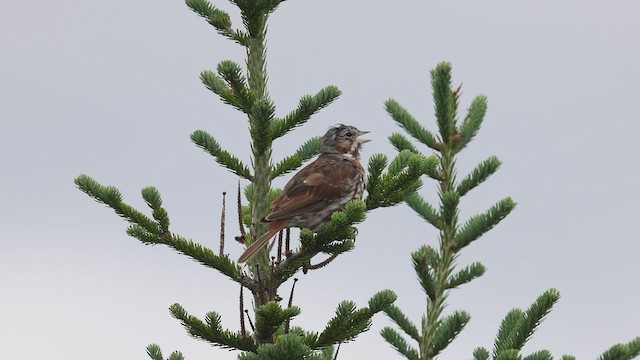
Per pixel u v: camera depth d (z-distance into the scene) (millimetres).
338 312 12133
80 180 12945
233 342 12422
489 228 14938
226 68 12750
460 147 15414
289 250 12727
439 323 15031
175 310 12438
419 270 14820
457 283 15008
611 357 12797
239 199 13109
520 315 14297
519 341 13391
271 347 10570
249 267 13383
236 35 13508
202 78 13391
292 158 13680
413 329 15078
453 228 15125
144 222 12922
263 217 13508
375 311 12148
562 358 12797
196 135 13562
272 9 13062
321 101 12883
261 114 12328
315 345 12172
